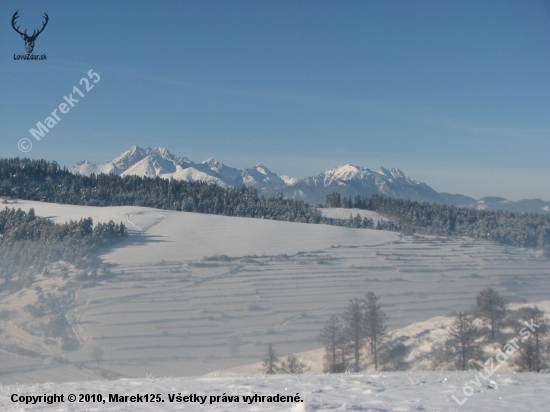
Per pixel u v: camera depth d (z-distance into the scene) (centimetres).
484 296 2478
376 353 2419
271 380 994
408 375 1091
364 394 762
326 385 880
